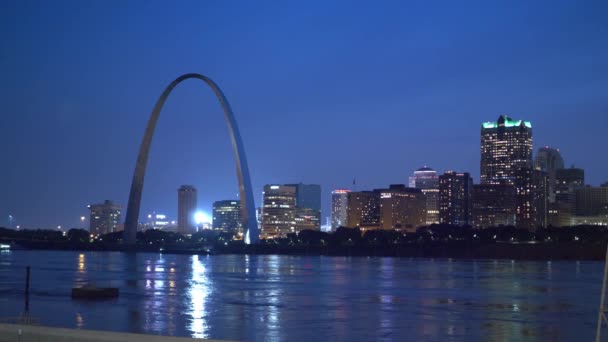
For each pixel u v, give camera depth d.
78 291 91.88
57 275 148.12
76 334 17.84
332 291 109.31
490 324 66.75
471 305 86.75
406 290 112.44
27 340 18.45
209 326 64.69
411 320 69.81
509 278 153.75
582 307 84.56
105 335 17.64
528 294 105.50
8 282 121.50
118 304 83.81
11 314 72.06
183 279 139.00
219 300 91.31
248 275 157.88
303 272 177.12
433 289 115.44
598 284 131.62
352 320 69.75
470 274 173.62
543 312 78.50
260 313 75.94
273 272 175.62
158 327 63.72
